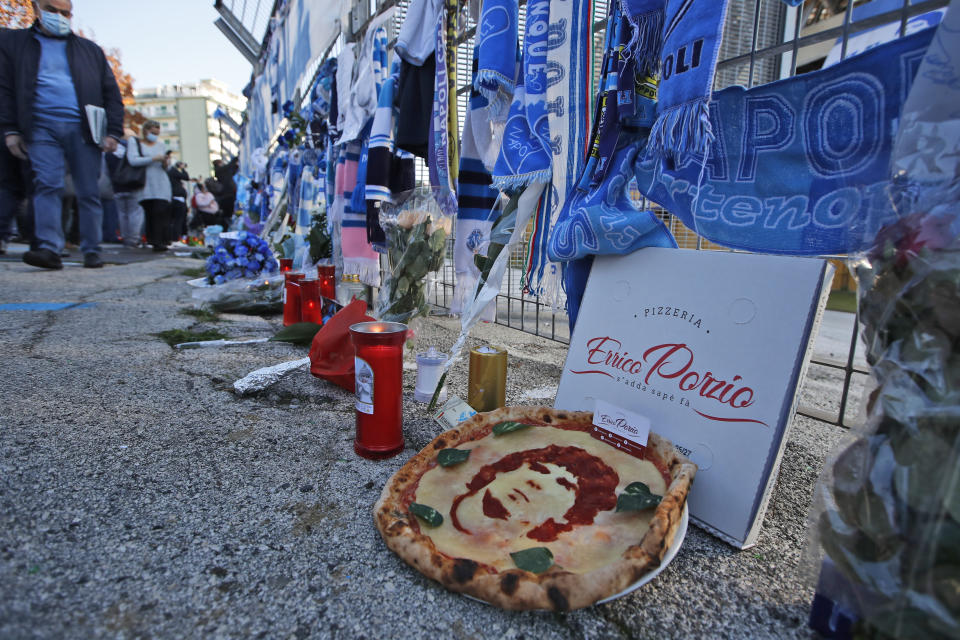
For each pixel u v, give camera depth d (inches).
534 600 35.3
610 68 62.4
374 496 52.6
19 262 229.8
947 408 28.0
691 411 51.5
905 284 31.8
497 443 55.0
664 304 56.7
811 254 48.6
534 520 43.6
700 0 49.4
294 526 47.0
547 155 71.7
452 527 43.5
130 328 121.5
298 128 194.5
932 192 33.1
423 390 81.4
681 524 43.2
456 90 95.0
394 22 144.1
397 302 99.0
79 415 68.1
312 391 83.0
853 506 31.9
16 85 176.7
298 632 35.1
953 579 26.2
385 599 38.5
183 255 364.2
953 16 33.7
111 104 198.4
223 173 532.1
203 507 49.3
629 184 64.1
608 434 53.5
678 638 35.9
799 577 37.8
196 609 36.5
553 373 99.0
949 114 33.4
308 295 123.1
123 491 50.9
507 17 77.9
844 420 75.8
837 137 46.1
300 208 190.2
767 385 47.1
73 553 41.2
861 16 65.1
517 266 118.0
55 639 32.9
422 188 99.9
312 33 177.2
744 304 50.3
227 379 87.8
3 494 48.4
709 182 55.6
